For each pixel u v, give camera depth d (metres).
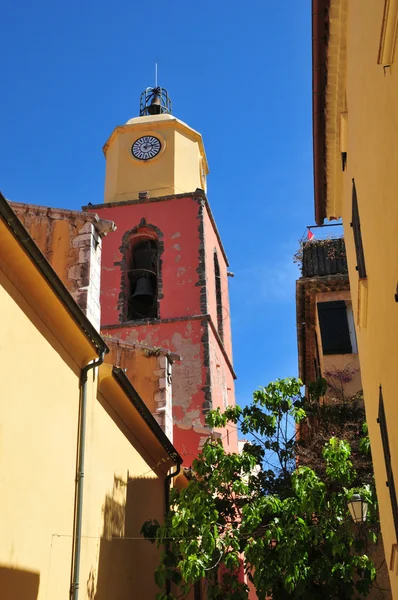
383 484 10.60
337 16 9.57
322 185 13.20
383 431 9.70
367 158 8.29
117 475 13.80
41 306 10.65
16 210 14.51
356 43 8.70
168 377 19.17
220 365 27.22
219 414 15.91
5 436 9.18
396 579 9.89
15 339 9.73
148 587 14.73
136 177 29.86
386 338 8.17
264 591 12.60
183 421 24.22
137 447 15.56
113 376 13.18
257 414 15.58
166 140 30.53
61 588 10.36
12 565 8.97
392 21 5.94
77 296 13.39
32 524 9.65
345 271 19.66
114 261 27.61
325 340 18.36
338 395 17.44
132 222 28.44
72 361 11.93
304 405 16.30
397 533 9.27
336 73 10.65
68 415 11.45
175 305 26.56
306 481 12.98
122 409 14.38
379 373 9.33
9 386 9.42
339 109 11.11
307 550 12.95
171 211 28.56
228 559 13.01
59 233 14.16
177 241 27.92
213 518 13.66
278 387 15.67
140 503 15.07
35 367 10.33
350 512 12.48
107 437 13.41
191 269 27.31
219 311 29.19
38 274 10.05
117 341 19.36
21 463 9.54
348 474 13.13
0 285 9.43
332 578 12.70
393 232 6.79
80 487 11.39
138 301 27.80
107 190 30.17
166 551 13.68
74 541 11.00
